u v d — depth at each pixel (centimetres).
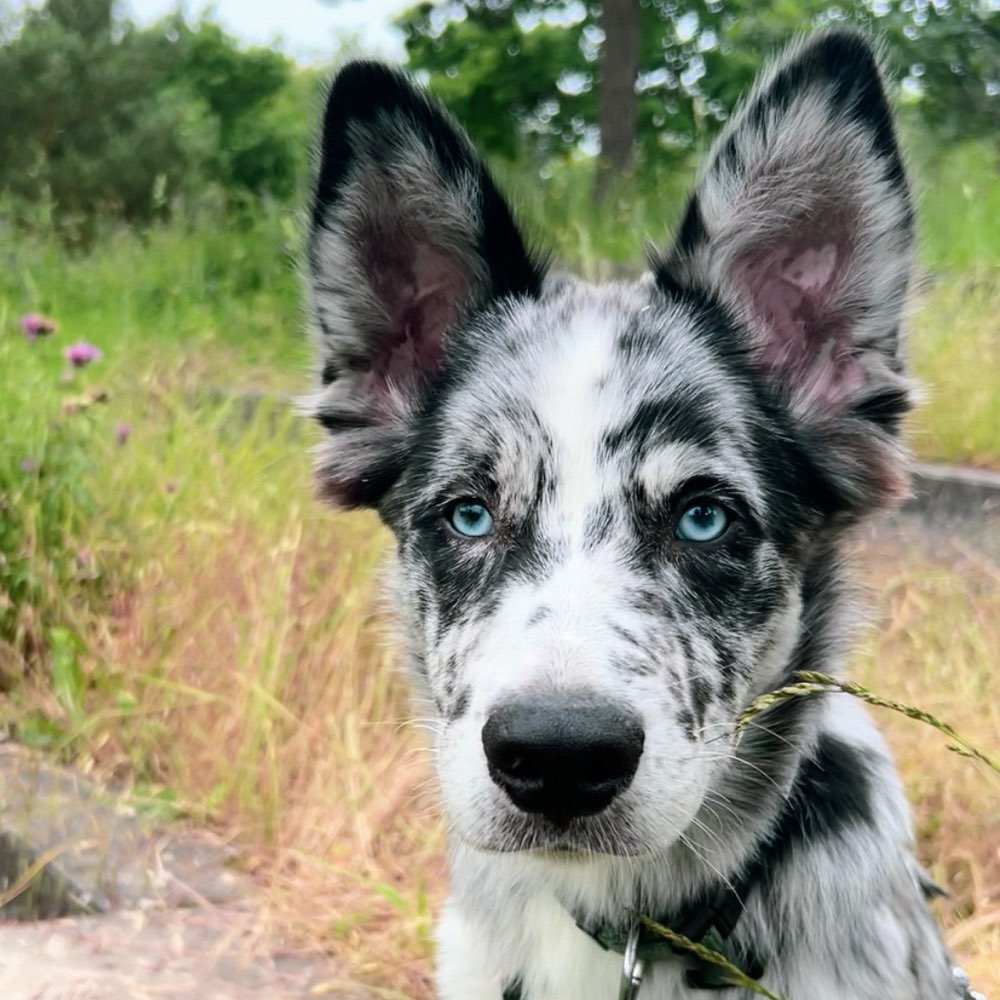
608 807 25
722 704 28
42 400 67
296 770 51
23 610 58
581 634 26
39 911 44
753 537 30
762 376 33
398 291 35
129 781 51
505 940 32
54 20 233
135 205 226
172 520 64
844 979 29
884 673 54
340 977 39
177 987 37
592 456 30
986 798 47
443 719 29
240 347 116
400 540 33
